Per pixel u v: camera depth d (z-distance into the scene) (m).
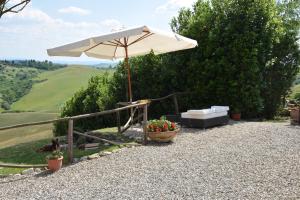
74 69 111.44
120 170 6.67
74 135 10.19
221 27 13.48
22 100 82.69
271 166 6.45
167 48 11.61
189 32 14.09
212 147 8.23
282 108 14.53
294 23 14.40
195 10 15.18
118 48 11.84
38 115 62.00
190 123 11.10
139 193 5.33
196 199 4.94
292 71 14.00
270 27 13.20
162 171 6.45
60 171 6.88
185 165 6.77
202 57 13.80
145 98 14.70
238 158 7.12
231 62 13.15
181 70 14.26
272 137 9.11
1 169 7.46
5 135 27.28
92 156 7.79
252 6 13.17
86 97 16.20
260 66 13.22
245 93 12.83
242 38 12.88
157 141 9.07
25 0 9.86
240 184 5.50
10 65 116.75
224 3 13.67
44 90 89.38
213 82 13.34
